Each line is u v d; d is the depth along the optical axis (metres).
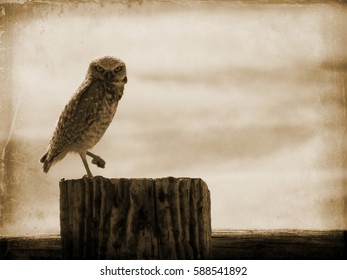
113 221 4.67
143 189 4.70
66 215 4.72
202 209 4.68
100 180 4.73
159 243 4.64
